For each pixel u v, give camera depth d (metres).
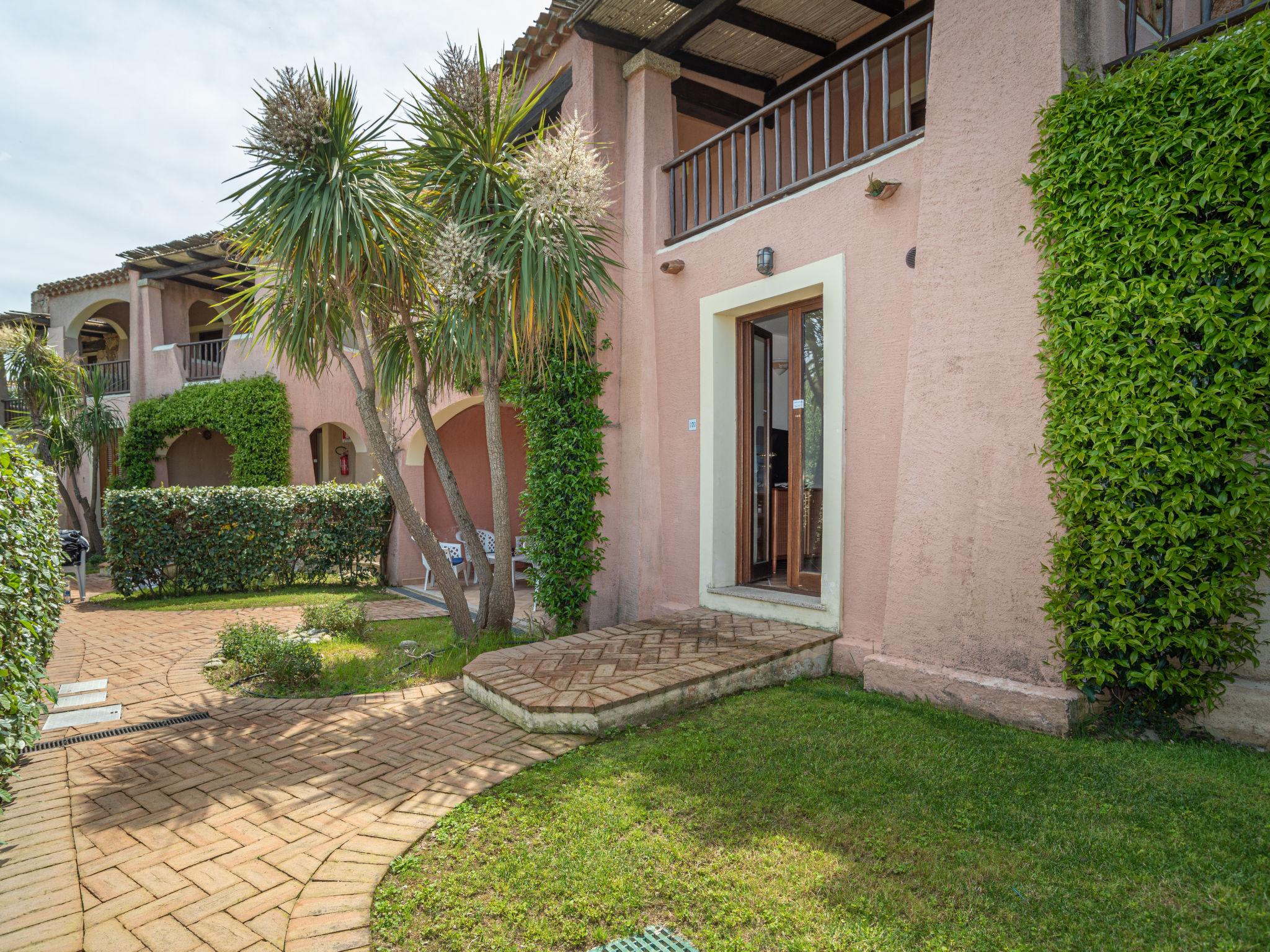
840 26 6.97
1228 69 3.04
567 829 2.73
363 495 10.61
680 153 8.03
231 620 7.78
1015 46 3.89
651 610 6.71
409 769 3.42
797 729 3.67
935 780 3.00
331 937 2.11
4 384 16.05
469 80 5.41
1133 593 3.37
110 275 16.39
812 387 5.74
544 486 6.61
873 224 4.85
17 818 2.98
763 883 2.30
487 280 5.28
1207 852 2.37
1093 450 3.44
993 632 3.94
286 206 5.18
